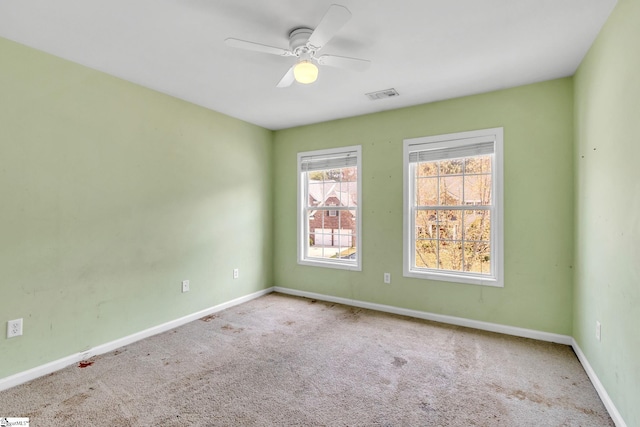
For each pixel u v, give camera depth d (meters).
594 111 2.13
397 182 3.55
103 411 1.84
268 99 3.24
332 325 3.21
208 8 1.79
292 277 4.35
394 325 3.20
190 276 3.32
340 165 3.94
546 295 2.82
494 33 2.05
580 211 2.47
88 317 2.50
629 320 1.60
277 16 1.87
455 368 2.34
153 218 2.97
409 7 1.78
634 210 1.55
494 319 3.04
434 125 3.32
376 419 1.78
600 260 2.02
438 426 1.72
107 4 1.74
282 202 4.43
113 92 2.66
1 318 2.06
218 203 3.64
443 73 2.64
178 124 3.20
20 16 1.85
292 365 2.39
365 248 3.76
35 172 2.21
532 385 2.11
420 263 3.52
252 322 3.29
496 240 3.03
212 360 2.47
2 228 2.06
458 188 3.30
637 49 1.52
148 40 2.13
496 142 3.00
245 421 1.76
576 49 2.25
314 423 1.75
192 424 1.73
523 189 2.90
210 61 2.43
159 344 2.76
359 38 2.11
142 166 2.88
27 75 2.17
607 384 1.88
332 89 2.98
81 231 2.46
